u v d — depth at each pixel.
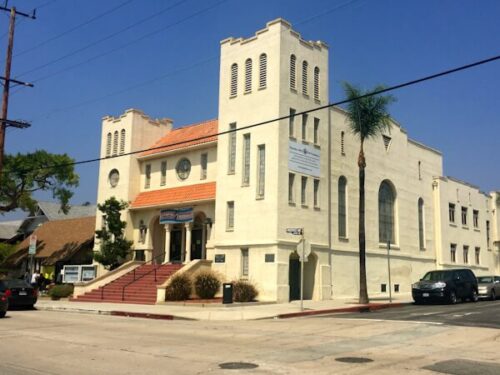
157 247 36.91
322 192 31.47
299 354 11.73
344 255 32.78
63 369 9.92
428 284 28.64
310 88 31.36
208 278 28.39
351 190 34.25
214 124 36.88
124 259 36.44
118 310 23.75
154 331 16.22
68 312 24.70
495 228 54.12
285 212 28.50
